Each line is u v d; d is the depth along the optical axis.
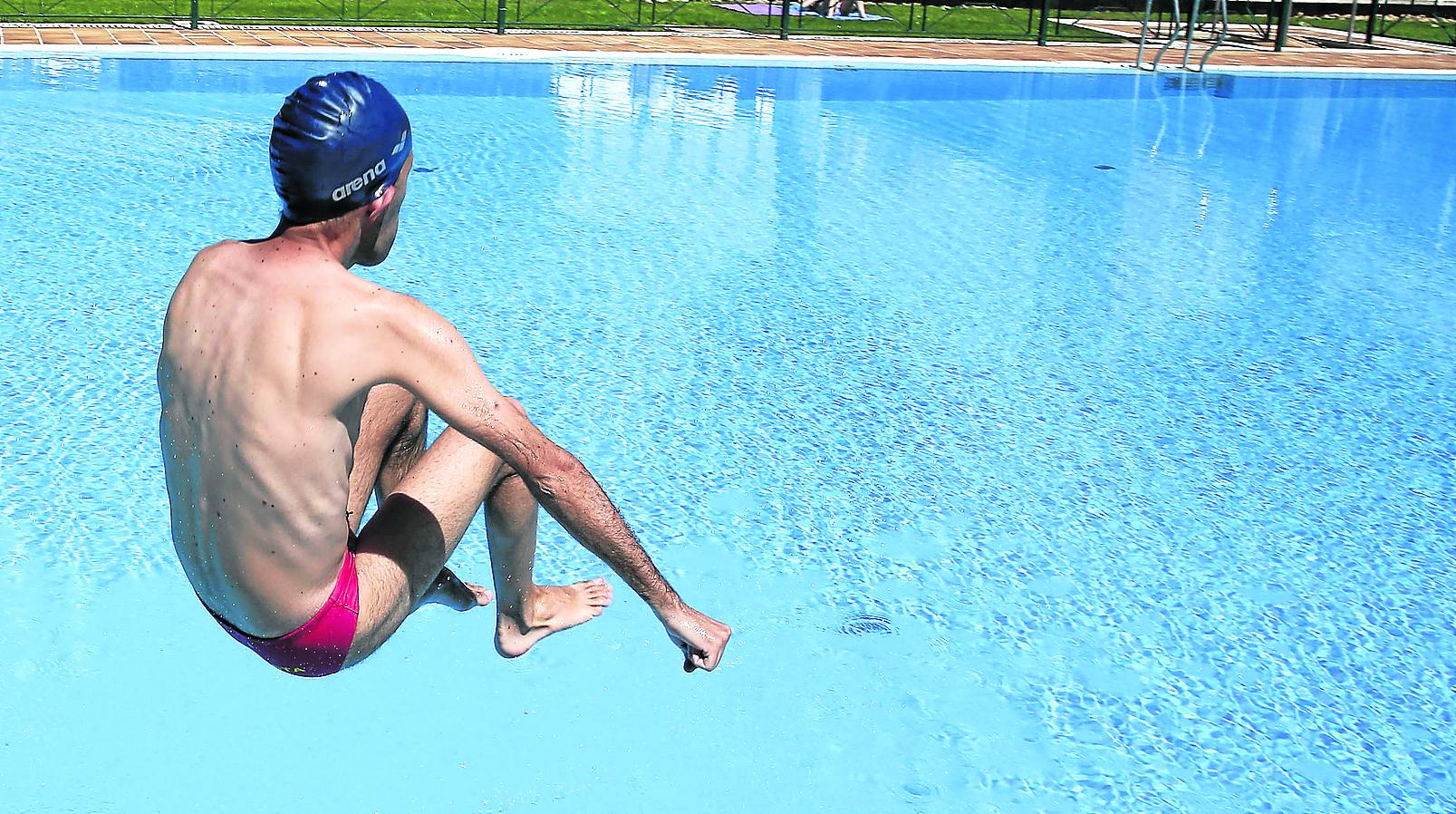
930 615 3.99
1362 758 3.45
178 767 3.17
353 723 3.37
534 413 5.15
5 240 6.80
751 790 3.22
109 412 4.96
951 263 7.55
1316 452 5.27
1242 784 3.34
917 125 11.48
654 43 14.04
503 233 7.53
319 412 1.77
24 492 4.34
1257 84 14.45
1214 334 6.61
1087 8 20.88
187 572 1.92
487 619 3.85
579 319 6.23
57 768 3.12
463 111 10.70
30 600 3.77
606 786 3.20
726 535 4.37
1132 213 8.94
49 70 10.91
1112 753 3.43
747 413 5.30
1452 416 5.71
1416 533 4.64
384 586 1.97
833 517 4.53
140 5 14.02
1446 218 9.26
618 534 1.90
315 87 1.78
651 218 8.08
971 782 3.30
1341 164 10.85
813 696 3.59
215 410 1.78
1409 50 17.70
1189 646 3.90
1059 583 4.20
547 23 15.12
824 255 7.55
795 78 13.15
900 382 5.74
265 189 8.07
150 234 7.09
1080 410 5.57
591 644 3.76
